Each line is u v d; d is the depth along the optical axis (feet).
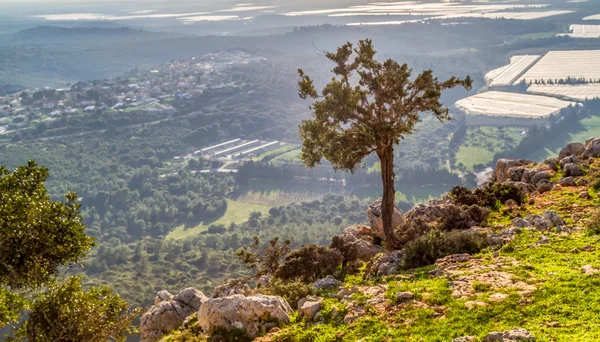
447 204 136.98
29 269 82.38
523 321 65.67
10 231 80.69
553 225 105.81
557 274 77.87
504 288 76.48
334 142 121.80
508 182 141.18
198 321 92.48
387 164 122.93
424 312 74.23
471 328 67.00
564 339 57.88
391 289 84.74
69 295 83.46
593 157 154.81
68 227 85.81
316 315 83.05
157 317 109.19
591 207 114.42
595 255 84.48
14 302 77.30
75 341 82.07
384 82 119.24
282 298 91.15
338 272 115.03
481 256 96.02
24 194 86.84
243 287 117.08
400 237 123.95
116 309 88.69
